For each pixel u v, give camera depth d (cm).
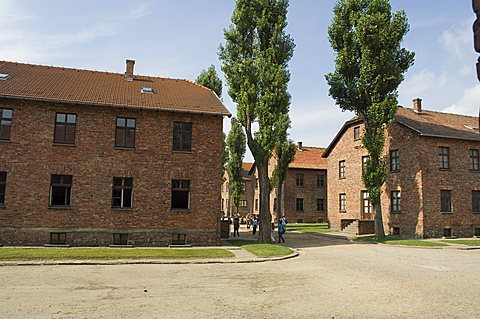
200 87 2762
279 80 2434
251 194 6106
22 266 1462
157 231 2144
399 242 2503
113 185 2128
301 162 5097
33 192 2019
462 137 3012
